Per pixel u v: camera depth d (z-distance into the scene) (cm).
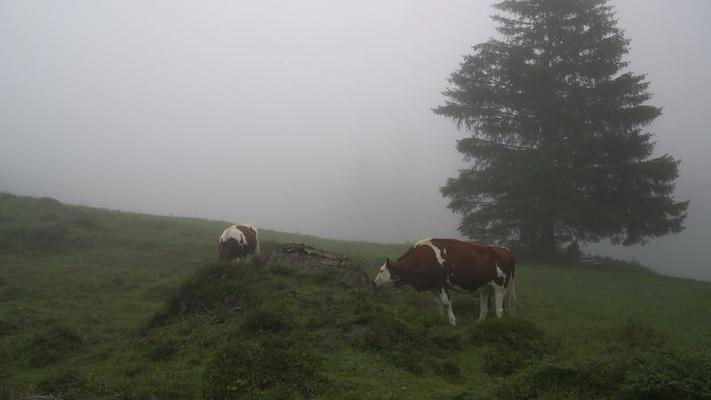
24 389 885
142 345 1066
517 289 1739
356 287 1273
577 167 2556
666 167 2569
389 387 809
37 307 1434
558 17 2772
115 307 1453
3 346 1130
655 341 1100
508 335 1020
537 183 2584
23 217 2247
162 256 2016
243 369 809
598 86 2697
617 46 2709
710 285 2086
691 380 751
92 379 891
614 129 2675
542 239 2728
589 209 2511
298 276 1291
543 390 810
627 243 2798
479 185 2745
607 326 1272
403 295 1316
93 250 2042
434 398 777
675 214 2636
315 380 810
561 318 1370
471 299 1364
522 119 2744
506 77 2750
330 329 994
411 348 947
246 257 1730
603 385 805
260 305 1106
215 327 1065
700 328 1341
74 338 1150
